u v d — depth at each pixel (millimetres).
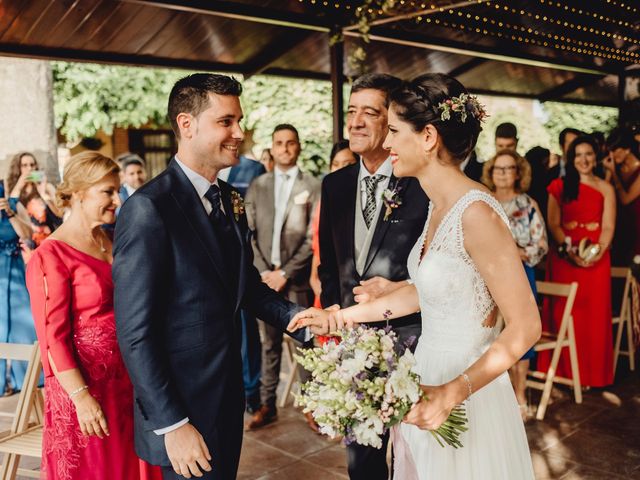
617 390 4969
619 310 6043
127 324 1917
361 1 5293
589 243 4855
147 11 5027
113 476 2637
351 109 2666
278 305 2484
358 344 1780
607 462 3721
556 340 4617
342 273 2801
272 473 3723
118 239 1962
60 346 2539
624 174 5762
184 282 2000
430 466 2062
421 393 1722
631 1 6207
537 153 5602
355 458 2633
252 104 10844
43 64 7340
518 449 2090
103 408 2617
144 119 10844
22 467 3834
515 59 7066
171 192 2023
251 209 4762
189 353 2012
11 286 5172
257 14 4906
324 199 2930
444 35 6188
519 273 1821
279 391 5133
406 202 2613
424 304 2068
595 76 8797
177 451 1936
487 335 2006
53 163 7484
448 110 1911
